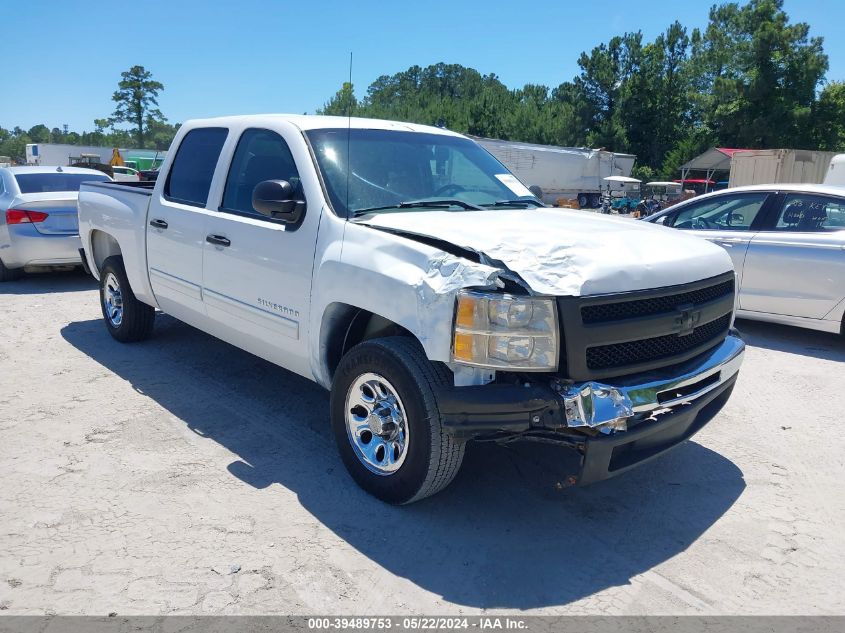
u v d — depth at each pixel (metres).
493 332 3.00
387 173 4.28
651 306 3.29
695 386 3.54
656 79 62.09
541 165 31.33
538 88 78.81
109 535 3.29
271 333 4.27
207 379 5.52
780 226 7.16
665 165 56.72
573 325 3.00
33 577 2.97
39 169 10.00
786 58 52.28
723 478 4.09
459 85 95.44
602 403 3.02
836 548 3.36
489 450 4.36
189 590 2.91
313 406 4.99
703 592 3.00
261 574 3.03
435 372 3.27
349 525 3.44
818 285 6.79
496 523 3.51
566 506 3.71
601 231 3.63
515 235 3.35
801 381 5.93
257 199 3.96
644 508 3.71
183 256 5.02
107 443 4.30
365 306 3.46
